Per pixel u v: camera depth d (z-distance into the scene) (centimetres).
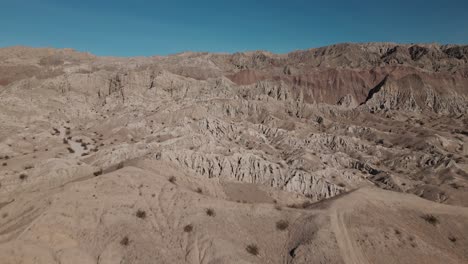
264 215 4134
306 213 4072
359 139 10806
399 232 3734
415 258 3409
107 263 3391
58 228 3609
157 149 7488
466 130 12350
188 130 9569
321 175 7500
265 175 6944
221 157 6988
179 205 4272
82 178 6144
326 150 10012
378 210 4144
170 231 3875
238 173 6894
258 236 3825
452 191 6800
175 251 3612
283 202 6272
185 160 6744
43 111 10700
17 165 6631
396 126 12812
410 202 4450
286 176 6919
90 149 8575
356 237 3625
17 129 9144
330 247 3431
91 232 3706
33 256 3197
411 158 9238
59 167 6194
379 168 8750
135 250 3541
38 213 3791
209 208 4212
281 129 11044
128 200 4212
